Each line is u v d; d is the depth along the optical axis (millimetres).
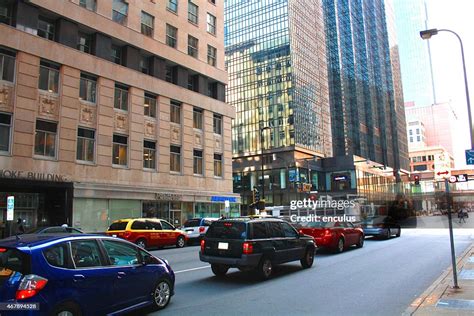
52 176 24359
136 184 29750
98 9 28812
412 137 172250
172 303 8500
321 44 90875
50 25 26375
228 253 11211
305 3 87250
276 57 81250
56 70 25906
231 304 8398
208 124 37750
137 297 7309
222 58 41250
